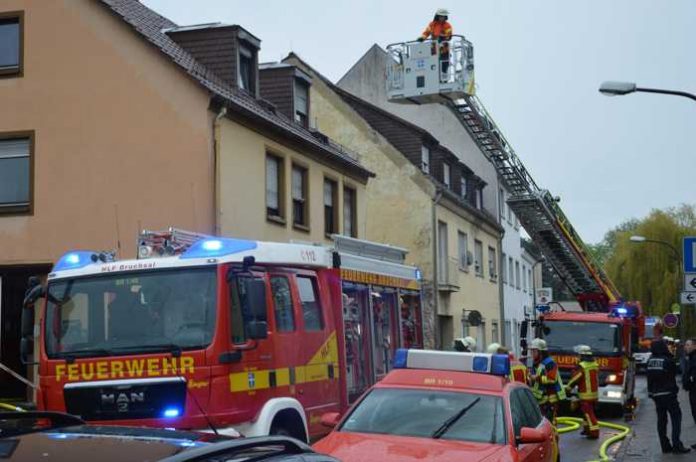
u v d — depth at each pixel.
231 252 9.35
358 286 13.20
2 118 20.67
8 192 20.52
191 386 8.82
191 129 19.52
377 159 34.22
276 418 9.78
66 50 20.45
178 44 22.81
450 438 8.11
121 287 9.34
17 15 20.80
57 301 9.51
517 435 8.19
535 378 16.41
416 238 33.59
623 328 23.17
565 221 33.22
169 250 9.73
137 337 9.09
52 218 20.12
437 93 25.80
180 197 19.45
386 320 14.42
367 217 34.12
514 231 49.19
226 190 19.72
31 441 3.62
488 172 43.69
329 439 8.16
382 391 8.88
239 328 9.21
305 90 27.00
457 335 36.03
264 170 21.64
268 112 23.31
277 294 10.02
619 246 54.50
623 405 22.80
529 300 54.44
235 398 8.97
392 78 26.38
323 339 10.99
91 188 19.98
